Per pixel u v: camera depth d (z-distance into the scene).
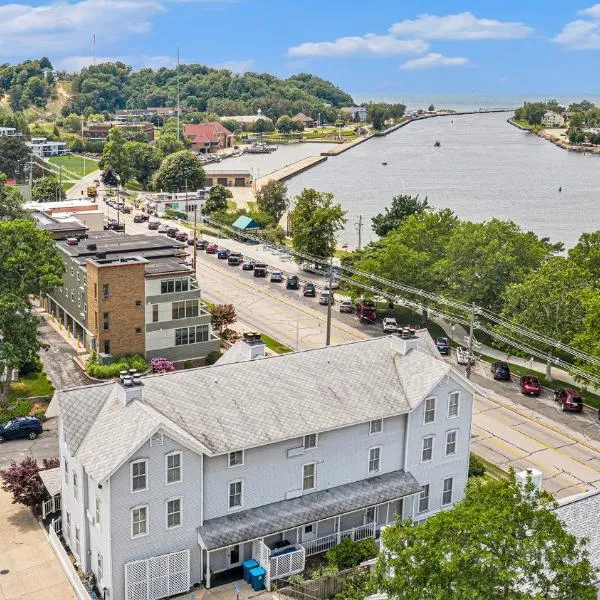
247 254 152.12
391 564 34.78
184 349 92.62
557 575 33.84
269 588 48.94
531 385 84.12
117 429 47.34
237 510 50.66
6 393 78.31
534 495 38.19
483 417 77.50
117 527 45.78
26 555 52.16
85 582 49.22
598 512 45.06
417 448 56.78
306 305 116.31
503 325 87.38
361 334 102.38
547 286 86.88
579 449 71.00
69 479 51.56
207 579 48.75
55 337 99.69
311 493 53.50
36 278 82.44
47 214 130.62
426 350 62.12
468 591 32.16
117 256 96.56
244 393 52.56
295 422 51.88
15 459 66.19
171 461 46.97
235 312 107.00
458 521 34.75
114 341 88.88
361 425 54.41
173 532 47.84
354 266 111.62
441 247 110.00
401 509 56.62
